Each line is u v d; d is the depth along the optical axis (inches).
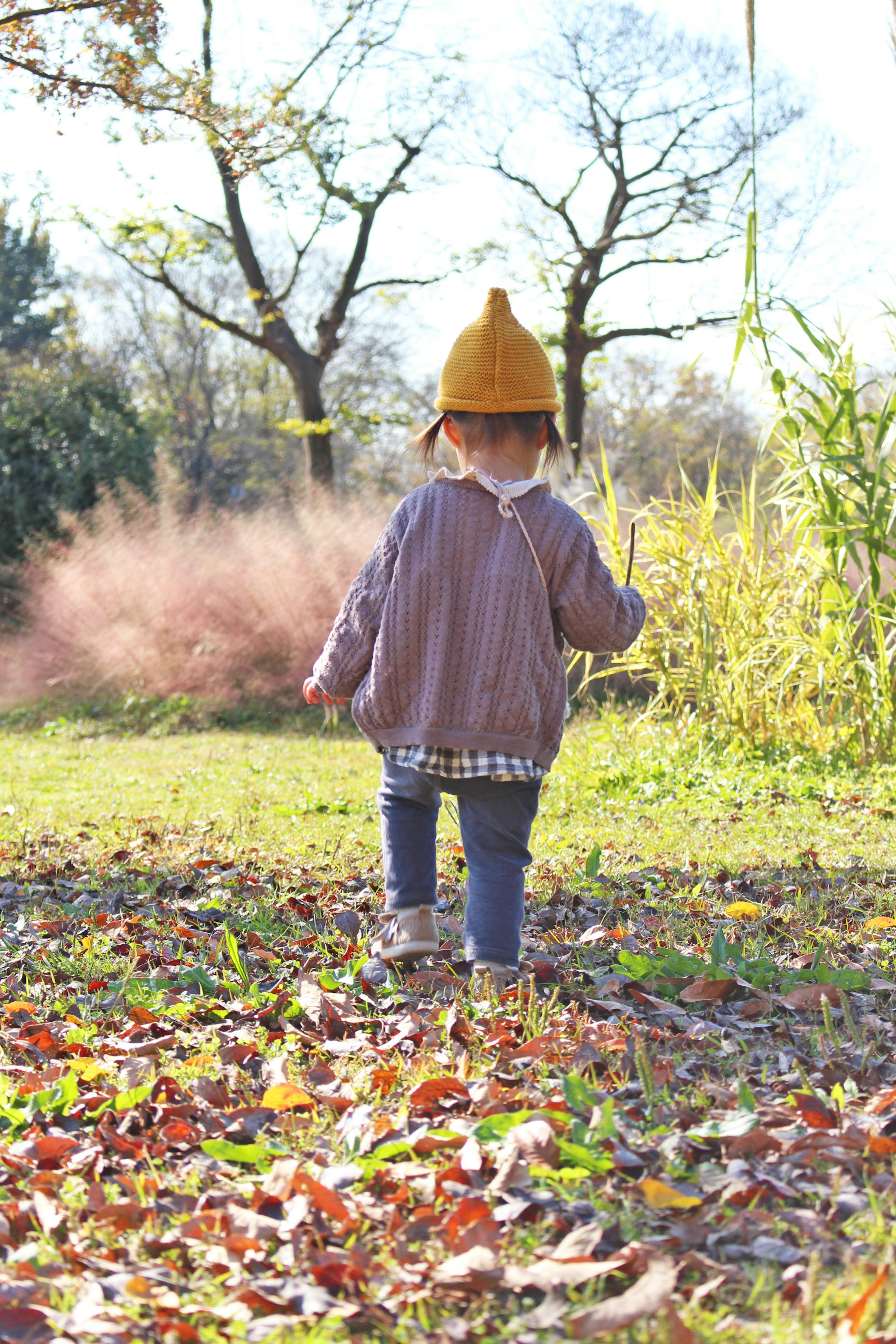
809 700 276.4
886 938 123.2
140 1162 73.7
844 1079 82.4
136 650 471.8
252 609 469.7
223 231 658.8
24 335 1537.9
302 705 468.8
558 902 142.7
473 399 102.4
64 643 499.5
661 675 276.1
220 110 327.9
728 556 270.4
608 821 209.5
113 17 273.7
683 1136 70.7
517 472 104.0
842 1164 67.6
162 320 1457.9
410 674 99.3
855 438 245.0
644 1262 57.1
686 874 158.1
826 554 251.8
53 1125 79.6
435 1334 53.5
